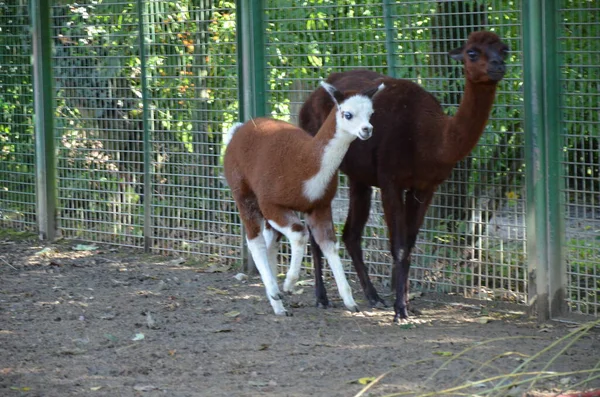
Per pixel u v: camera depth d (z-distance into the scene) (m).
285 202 7.08
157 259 9.95
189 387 5.67
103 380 5.83
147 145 10.04
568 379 5.72
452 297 8.16
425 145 7.13
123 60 10.22
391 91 7.40
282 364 6.18
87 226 10.77
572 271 7.48
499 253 7.91
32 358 6.32
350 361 6.21
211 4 9.45
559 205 7.37
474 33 6.77
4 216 11.46
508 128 7.79
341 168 7.83
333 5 8.62
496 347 6.54
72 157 10.77
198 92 9.64
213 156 9.56
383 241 8.71
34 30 10.63
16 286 8.66
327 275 9.09
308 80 8.93
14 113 11.15
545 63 7.21
